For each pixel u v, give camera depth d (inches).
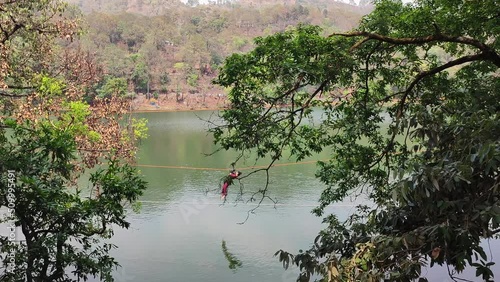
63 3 414.0
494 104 190.4
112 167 207.8
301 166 837.2
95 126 518.0
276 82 222.1
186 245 468.8
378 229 145.6
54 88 436.5
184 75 2230.6
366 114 263.1
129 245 473.1
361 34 207.8
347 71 242.8
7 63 389.1
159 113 1900.8
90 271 197.6
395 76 271.0
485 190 117.3
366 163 284.4
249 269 415.5
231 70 207.6
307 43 211.8
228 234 505.7
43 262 195.2
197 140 1219.9
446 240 104.3
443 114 171.2
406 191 113.1
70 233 191.8
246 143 230.1
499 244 402.6
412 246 112.8
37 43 436.8
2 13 387.2
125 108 609.6
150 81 2128.4
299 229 517.7
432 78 262.7
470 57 204.7
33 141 200.8
